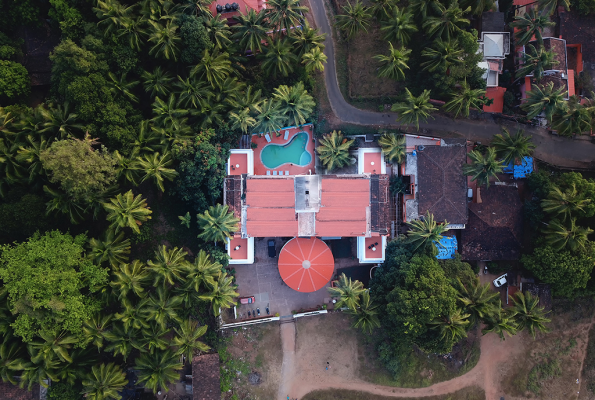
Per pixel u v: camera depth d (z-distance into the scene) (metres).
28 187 44.88
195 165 47.38
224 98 48.72
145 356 45.91
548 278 49.34
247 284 54.62
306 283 51.09
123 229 51.66
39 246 41.84
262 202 49.78
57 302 40.72
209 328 53.38
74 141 40.69
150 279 45.19
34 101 50.16
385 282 48.78
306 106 49.88
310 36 48.41
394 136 52.44
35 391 47.47
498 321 46.66
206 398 50.62
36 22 48.06
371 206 50.50
